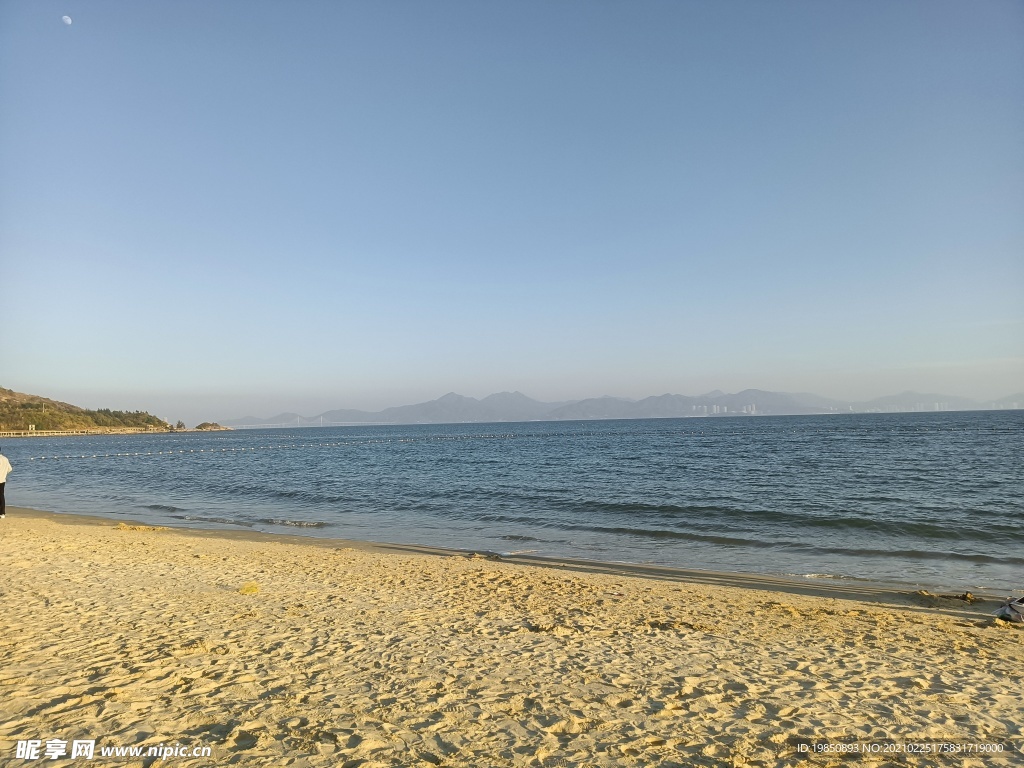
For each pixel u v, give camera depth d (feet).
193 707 17.39
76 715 16.39
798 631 29.30
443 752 15.30
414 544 56.95
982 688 21.49
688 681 21.39
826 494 86.33
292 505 84.79
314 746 15.24
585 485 101.19
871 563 48.67
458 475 124.67
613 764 15.01
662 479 108.78
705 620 31.09
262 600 31.63
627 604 34.14
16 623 25.52
